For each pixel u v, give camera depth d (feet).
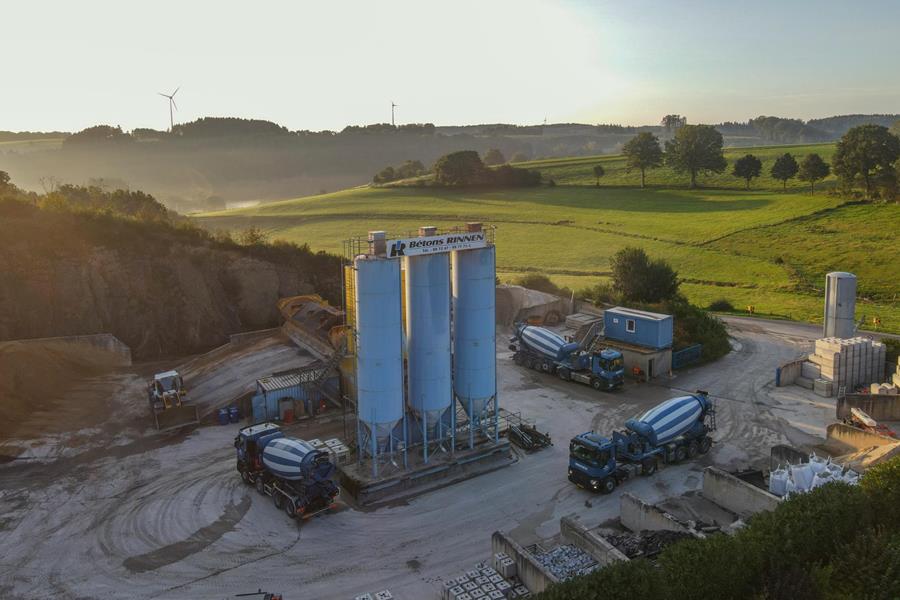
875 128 394.32
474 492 98.63
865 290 247.09
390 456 100.07
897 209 350.43
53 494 100.12
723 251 310.86
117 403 137.49
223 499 97.66
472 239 101.71
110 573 79.20
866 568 56.59
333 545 84.79
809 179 440.86
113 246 189.47
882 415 122.31
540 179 539.70
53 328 171.63
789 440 116.47
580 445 97.45
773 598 54.24
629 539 76.64
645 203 444.14
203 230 226.99
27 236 178.09
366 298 94.38
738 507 88.63
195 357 177.27
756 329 203.41
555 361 155.12
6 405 125.29
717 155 501.97
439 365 100.99
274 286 211.82
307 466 88.74
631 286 214.28
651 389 146.41
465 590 67.72
